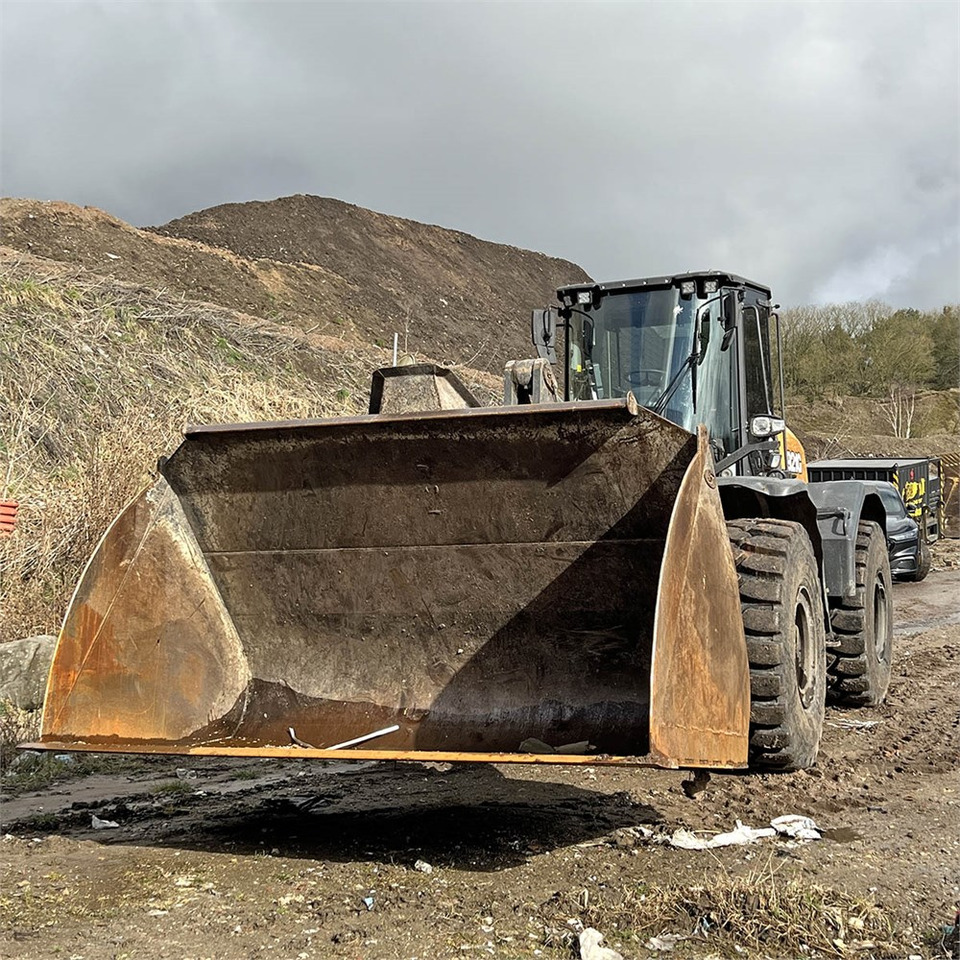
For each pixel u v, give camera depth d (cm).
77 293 1606
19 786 561
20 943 328
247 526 479
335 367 1934
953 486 2211
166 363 1520
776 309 717
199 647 475
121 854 420
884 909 352
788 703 465
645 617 445
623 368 659
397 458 447
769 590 466
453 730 452
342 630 481
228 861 409
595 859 402
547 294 5444
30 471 1115
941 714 664
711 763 396
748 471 662
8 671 727
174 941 329
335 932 335
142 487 926
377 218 5112
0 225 2825
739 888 356
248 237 4319
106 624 454
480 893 368
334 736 461
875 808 471
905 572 1373
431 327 4138
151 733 457
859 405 5281
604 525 438
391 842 430
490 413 418
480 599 463
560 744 434
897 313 5709
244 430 450
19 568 899
